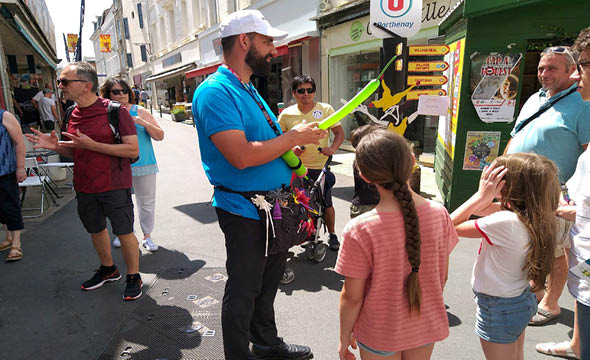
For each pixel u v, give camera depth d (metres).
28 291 3.30
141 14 33.72
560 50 2.57
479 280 1.82
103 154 2.92
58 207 5.85
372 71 8.77
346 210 5.29
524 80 5.61
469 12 3.99
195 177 7.78
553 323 2.71
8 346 2.57
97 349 2.53
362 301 1.56
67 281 3.47
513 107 4.27
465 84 4.34
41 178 5.64
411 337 1.52
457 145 4.51
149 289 3.30
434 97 4.85
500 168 1.70
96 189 2.95
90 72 2.86
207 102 1.79
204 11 19.98
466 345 2.52
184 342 2.57
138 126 3.91
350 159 8.69
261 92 15.03
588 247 1.59
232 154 1.76
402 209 1.42
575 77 2.35
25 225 5.02
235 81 1.89
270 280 2.26
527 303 1.77
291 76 12.00
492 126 4.38
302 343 2.57
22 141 3.82
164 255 4.03
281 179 2.02
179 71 23.69
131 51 39.94
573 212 1.79
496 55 4.19
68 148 3.06
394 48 5.01
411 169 1.47
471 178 4.55
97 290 3.29
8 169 3.72
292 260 3.86
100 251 3.28
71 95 2.83
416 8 4.88
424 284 1.52
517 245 1.66
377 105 5.18
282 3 12.18
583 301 1.60
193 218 5.20
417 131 8.23
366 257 1.46
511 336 1.78
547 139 2.65
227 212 1.96
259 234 1.95
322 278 3.47
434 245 1.50
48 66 15.94
